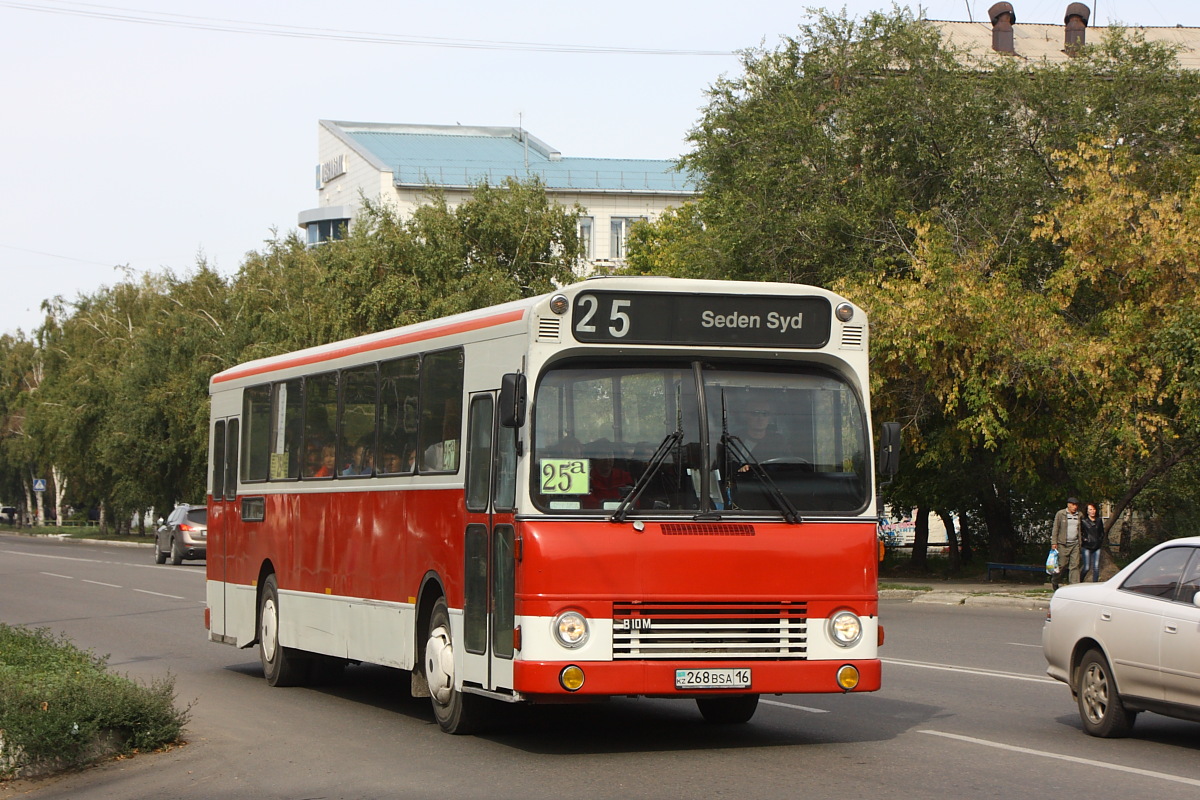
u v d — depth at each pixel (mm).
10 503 122250
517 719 12711
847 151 34594
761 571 10195
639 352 10445
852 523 10500
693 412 10406
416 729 12203
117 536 79188
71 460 75125
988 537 39344
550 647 9852
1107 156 29453
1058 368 28797
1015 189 33812
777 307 10625
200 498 65938
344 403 14180
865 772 9562
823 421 10672
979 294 28859
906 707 13094
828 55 36375
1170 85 35281
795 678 10133
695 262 38344
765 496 10383
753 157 35844
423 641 12156
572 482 10125
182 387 62594
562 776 9570
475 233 48406
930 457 32062
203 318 64438
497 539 10555
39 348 90500
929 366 29078
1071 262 29344
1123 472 34094
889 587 30797
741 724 12172
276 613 15750
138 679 16203
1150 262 28453
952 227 33188
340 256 47312
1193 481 34281
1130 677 10867
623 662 9898
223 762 10641
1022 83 34781
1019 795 8664
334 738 11711
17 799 9586
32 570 42656
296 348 51812
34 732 10258
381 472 13094
